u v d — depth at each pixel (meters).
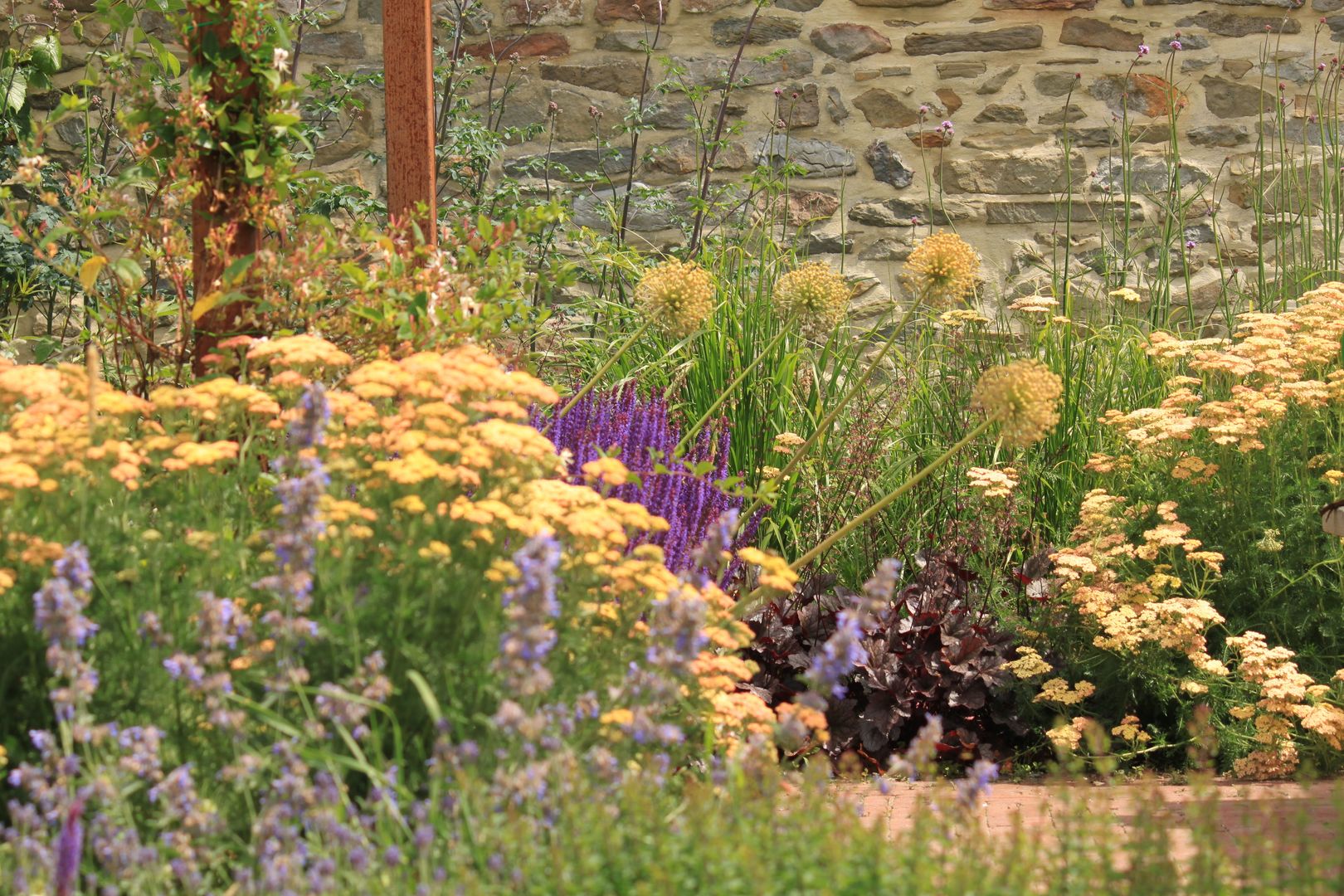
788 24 8.23
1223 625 4.64
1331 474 4.66
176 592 2.61
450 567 2.69
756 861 2.04
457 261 4.31
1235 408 4.95
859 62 8.23
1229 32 8.12
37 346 4.42
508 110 8.23
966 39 8.20
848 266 8.22
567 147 8.20
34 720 2.56
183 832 2.23
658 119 8.21
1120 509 4.97
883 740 4.51
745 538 4.65
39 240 3.91
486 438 2.74
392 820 2.32
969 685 4.66
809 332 6.14
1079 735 4.24
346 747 2.54
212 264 3.82
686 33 8.23
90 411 2.75
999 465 5.63
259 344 3.30
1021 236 8.20
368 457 2.97
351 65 8.13
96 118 7.72
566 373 6.18
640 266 7.04
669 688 2.54
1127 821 3.21
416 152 4.56
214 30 3.73
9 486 2.63
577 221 8.12
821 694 2.57
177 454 2.76
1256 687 4.43
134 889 2.15
